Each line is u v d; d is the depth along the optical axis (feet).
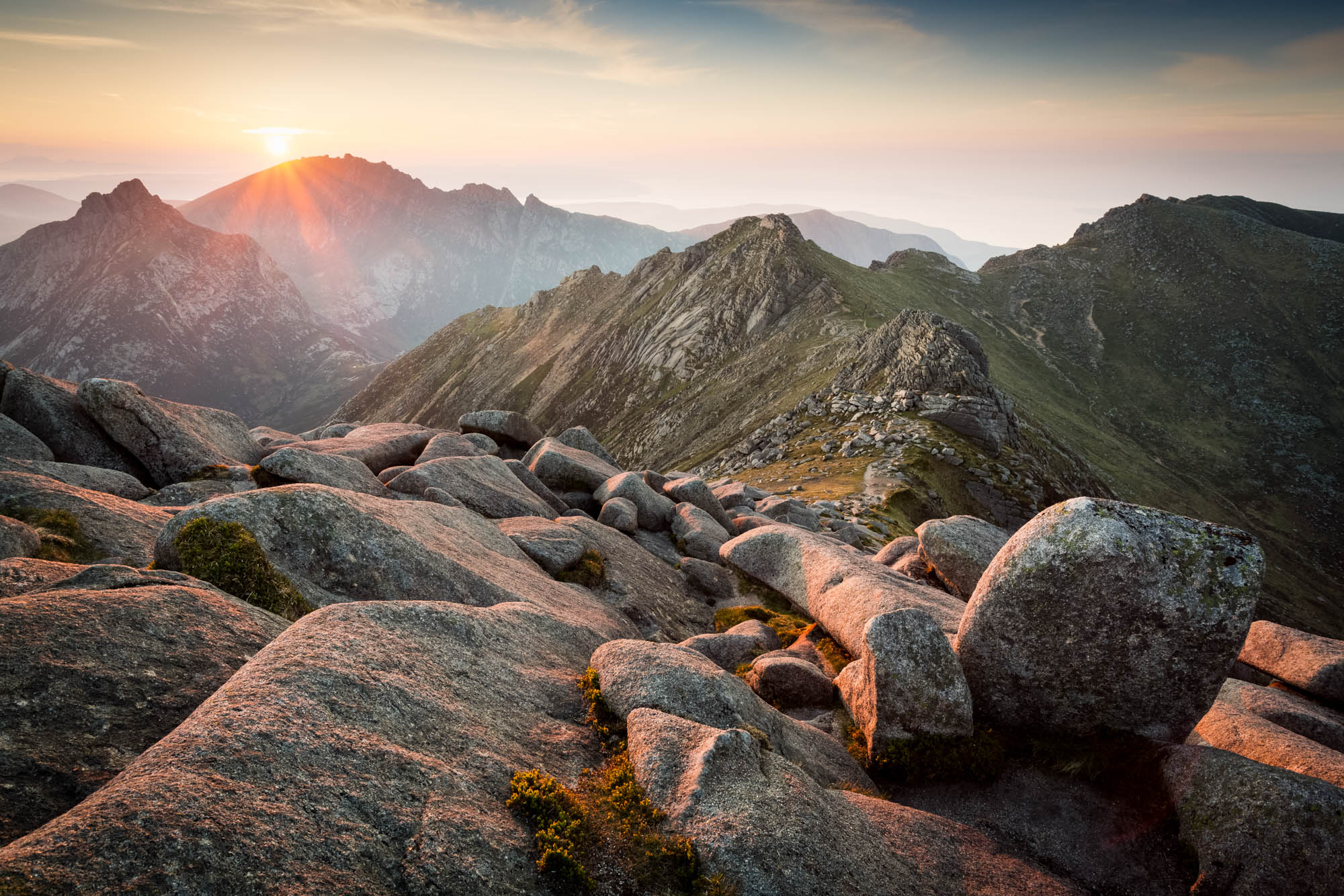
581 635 52.80
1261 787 37.35
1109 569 43.83
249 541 48.55
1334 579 543.80
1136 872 38.73
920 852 37.32
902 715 47.39
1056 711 47.37
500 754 33.78
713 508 124.16
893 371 308.40
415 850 26.02
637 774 34.96
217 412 113.09
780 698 58.85
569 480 126.41
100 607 35.12
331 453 87.97
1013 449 272.31
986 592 48.32
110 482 75.00
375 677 33.81
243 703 29.07
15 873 19.49
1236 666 64.13
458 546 64.03
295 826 24.56
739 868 29.71
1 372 92.63
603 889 28.53
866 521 157.99
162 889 20.88
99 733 28.94
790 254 611.47
